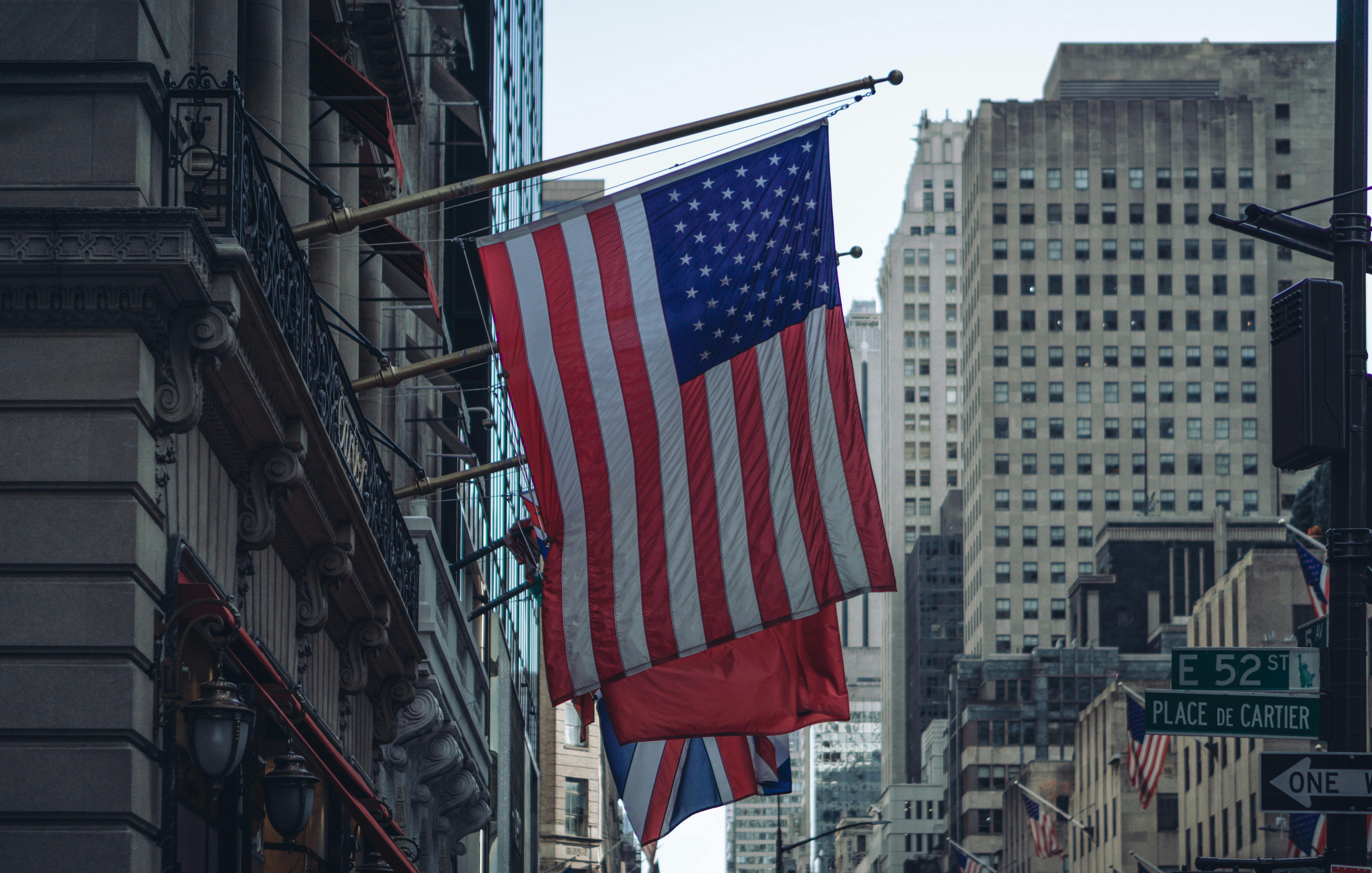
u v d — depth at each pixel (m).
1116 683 132.25
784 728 23.14
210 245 14.52
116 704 13.84
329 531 21.02
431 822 37.19
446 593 37.12
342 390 21.69
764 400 21.25
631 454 21.05
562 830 126.38
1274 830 86.62
